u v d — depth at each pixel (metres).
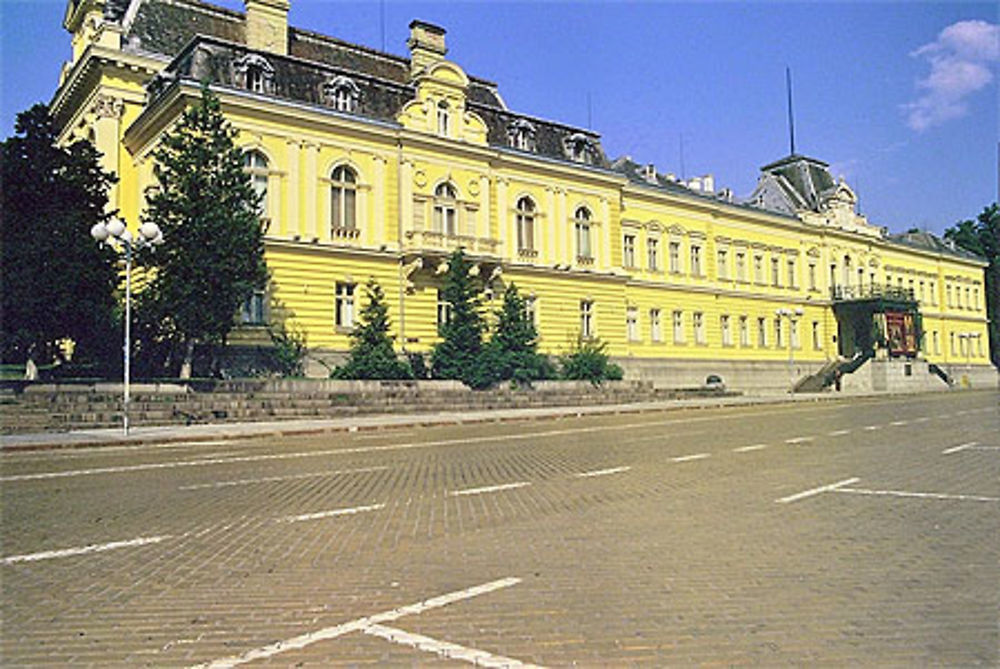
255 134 33.25
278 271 33.22
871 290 63.44
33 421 22.12
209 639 5.45
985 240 87.50
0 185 25.05
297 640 5.39
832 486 12.03
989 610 5.89
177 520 9.65
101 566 7.47
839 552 7.75
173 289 26.02
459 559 7.60
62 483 12.86
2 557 7.84
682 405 36.97
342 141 35.72
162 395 25.56
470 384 35.00
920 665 4.84
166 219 26.59
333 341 34.53
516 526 9.15
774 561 7.42
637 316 49.59
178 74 31.20
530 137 43.62
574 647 5.19
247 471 14.26
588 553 7.80
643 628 5.55
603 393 38.91
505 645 5.23
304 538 8.57
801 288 61.62
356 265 35.56
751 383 56.00
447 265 37.31
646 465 14.85
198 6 40.88
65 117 42.72
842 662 4.89
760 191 68.12
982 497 10.88
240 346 31.77
